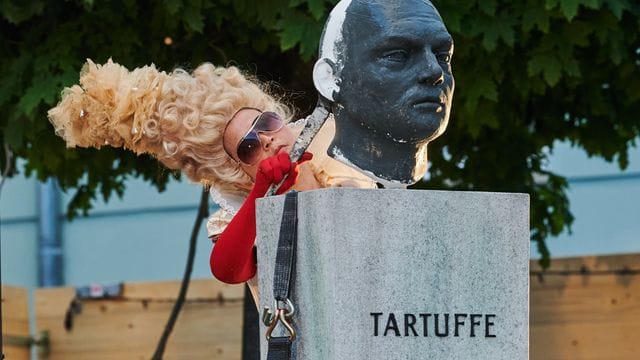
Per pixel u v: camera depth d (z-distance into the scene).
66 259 14.88
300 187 4.88
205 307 10.81
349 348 4.25
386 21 4.52
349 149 4.62
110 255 14.86
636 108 9.09
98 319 11.12
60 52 7.84
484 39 7.69
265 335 4.50
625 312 9.89
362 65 4.54
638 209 14.02
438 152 9.39
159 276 14.69
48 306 11.20
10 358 11.09
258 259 4.55
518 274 4.42
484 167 9.45
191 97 4.98
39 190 14.70
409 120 4.52
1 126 8.16
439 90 4.55
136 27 8.02
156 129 4.99
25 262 14.79
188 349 10.84
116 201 14.82
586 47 8.54
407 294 4.31
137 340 11.01
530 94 9.10
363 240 4.29
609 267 9.90
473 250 4.38
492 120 8.38
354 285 4.27
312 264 4.34
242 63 8.28
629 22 8.03
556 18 7.87
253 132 4.88
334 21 4.61
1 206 14.74
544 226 9.73
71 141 5.17
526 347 4.41
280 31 7.69
